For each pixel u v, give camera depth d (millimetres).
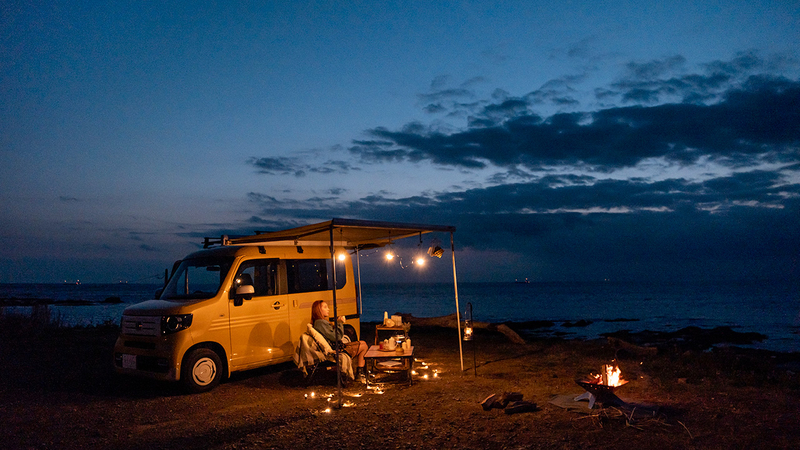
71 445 4926
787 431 4656
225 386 7566
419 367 9102
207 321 7195
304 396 6883
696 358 9586
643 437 4602
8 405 6434
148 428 5469
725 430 4738
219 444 4883
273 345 8062
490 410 5809
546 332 24547
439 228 7871
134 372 7219
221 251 8078
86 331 15273
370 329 16656
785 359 13148
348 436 5039
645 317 37906
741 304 56406
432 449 4578
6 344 11977
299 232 7246
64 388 7473
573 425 5047
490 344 12594
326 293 9133
